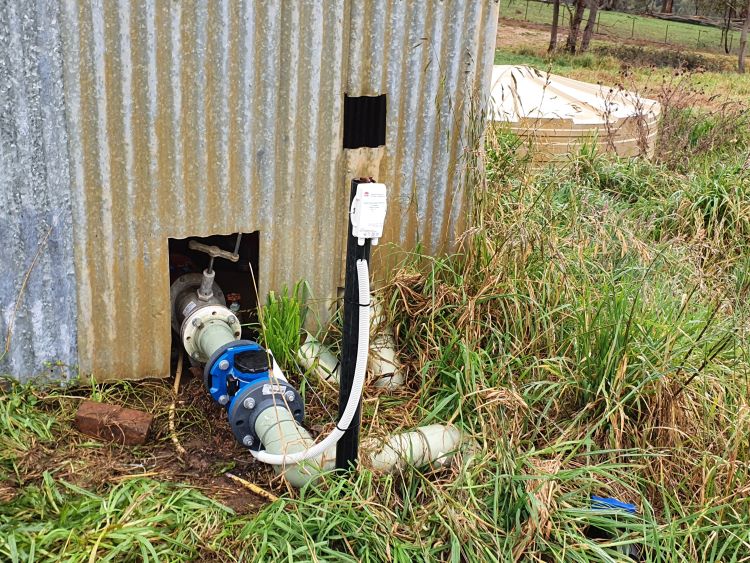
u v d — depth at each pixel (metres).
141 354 2.41
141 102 2.20
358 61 2.46
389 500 2.00
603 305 2.44
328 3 2.35
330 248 2.60
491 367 2.37
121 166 2.22
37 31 2.03
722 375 2.46
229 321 2.45
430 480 2.14
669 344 2.31
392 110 2.57
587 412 2.34
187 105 2.26
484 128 2.72
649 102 5.58
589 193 3.76
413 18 2.51
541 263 2.68
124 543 1.71
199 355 2.42
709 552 1.99
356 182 1.78
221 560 1.78
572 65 13.91
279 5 2.28
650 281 2.72
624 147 4.85
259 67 2.32
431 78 2.60
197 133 2.29
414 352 2.58
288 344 2.46
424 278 2.69
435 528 1.93
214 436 2.27
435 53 2.57
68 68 2.09
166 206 2.31
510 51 15.77
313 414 2.35
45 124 2.11
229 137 2.33
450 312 2.61
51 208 2.18
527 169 3.23
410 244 2.77
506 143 3.65
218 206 2.38
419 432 2.16
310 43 2.35
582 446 2.25
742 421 2.18
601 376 2.34
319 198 2.53
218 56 2.25
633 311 2.35
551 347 2.41
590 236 3.04
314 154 2.46
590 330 2.37
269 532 1.81
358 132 2.54
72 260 2.24
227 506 1.95
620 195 4.26
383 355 2.54
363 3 2.40
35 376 2.30
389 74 2.53
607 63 14.16
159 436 2.24
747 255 3.59
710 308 2.64
